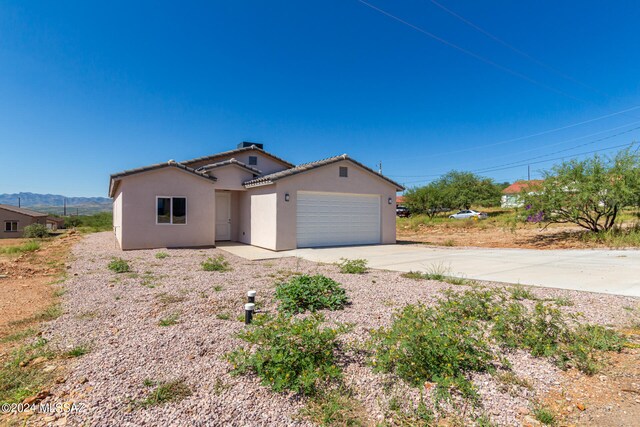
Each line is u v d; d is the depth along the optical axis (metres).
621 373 3.28
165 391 2.94
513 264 9.30
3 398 2.85
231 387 3.02
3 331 4.34
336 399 2.85
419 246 14.40
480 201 42.16
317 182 13.62
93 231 29.78
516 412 2.73
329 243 14.12
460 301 5.13
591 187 12.70
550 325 3.92
